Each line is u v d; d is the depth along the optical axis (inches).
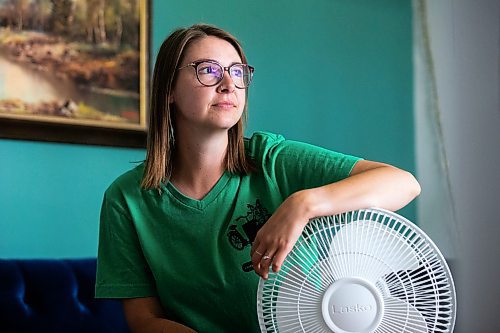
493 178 142.7
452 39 142.9
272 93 124.7
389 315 47.8
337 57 132.6
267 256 47.9
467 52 143.1
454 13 143.1
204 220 58.2
